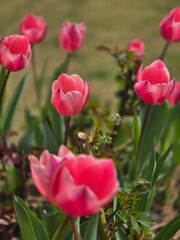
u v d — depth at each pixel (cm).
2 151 147
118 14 343
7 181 159
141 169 153
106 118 161
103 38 312
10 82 264
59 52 297
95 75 269
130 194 122
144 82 124
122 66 165
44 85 261
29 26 175
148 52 293
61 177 90
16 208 112
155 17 338
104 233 118
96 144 119
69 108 119
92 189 92
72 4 358
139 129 148
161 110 153
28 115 187
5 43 132
